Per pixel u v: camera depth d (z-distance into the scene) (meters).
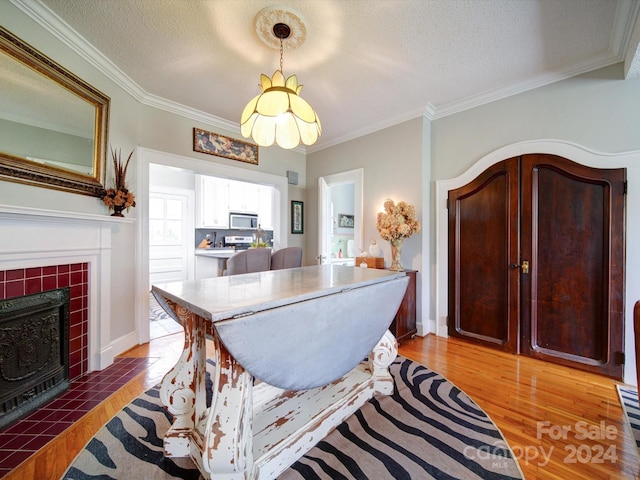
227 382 0.99
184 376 1.25
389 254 3.21
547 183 2.30
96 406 1.66
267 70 2.27
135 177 2.56
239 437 0.97
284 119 1.87
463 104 2.77
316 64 2.18
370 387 1.73
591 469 1.20
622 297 1.99
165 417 1.55
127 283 2.50
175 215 5.48
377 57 2.09
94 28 1.80
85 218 1.93
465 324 2.79
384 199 3.27
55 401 1.71
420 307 2.94
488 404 1.69
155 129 2.74
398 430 1.45
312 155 4.23
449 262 2.88
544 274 2.32
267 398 1.51
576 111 2.18
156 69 2.26
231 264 2.81
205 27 1.79
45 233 1.72
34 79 1.65
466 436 1.41
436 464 1.22
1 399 1.48
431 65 2.19
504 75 2.32
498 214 2.56
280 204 3.97
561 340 2.25
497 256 2.57
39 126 1.69
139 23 1.75
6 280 1.53
